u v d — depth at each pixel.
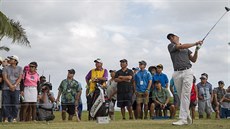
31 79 12.91
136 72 14.88
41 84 14.09
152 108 14.12
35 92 12.94
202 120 11.89
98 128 8.89
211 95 16.45
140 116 14.23
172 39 9.47
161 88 14.33
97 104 11.82
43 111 12.88
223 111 17.17
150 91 14.52
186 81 9.23
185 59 9.27
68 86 13.52
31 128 9.14
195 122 10.56
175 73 9.38
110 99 14.45
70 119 13.59
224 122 10.68
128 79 13.71
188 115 9.45
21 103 13.03
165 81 14.67
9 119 12.55
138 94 14.20
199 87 16.23
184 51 9.30
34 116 12.88
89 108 12.87
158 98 14.32
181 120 9.34
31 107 12.86
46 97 13.14
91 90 13.02
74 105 13.52
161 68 14.71
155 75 14.75
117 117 15.59
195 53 9.22
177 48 9.23
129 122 10.58
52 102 13.66
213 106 17.03
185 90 9.29
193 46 9.15
